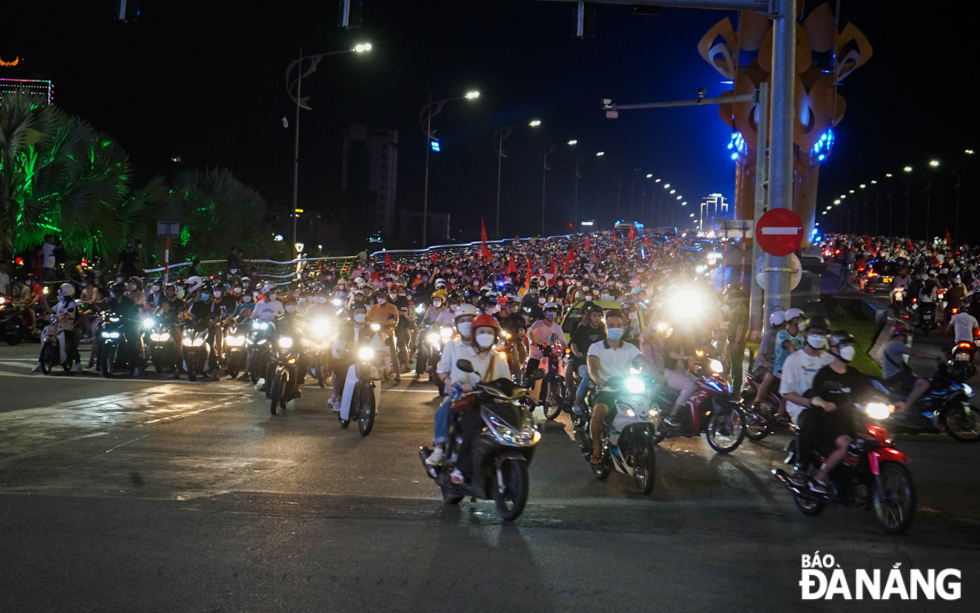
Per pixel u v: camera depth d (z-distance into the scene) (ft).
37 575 18.11
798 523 24.13
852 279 159.12
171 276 105.50
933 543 22.22
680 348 40.83
